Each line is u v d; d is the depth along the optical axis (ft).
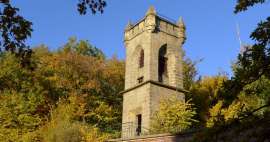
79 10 34.14
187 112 123.34
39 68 154.81
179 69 144.66
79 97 158.92
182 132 83.41
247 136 28.53
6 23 32.37
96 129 120.16
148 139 91.35
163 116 121.39
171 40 146.92
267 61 30.40
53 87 156.76
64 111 136.87
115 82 185.47
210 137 29.50
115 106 179.01
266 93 32.22
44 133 115.03
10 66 135.74
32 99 135.13
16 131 117.60
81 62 174.50
